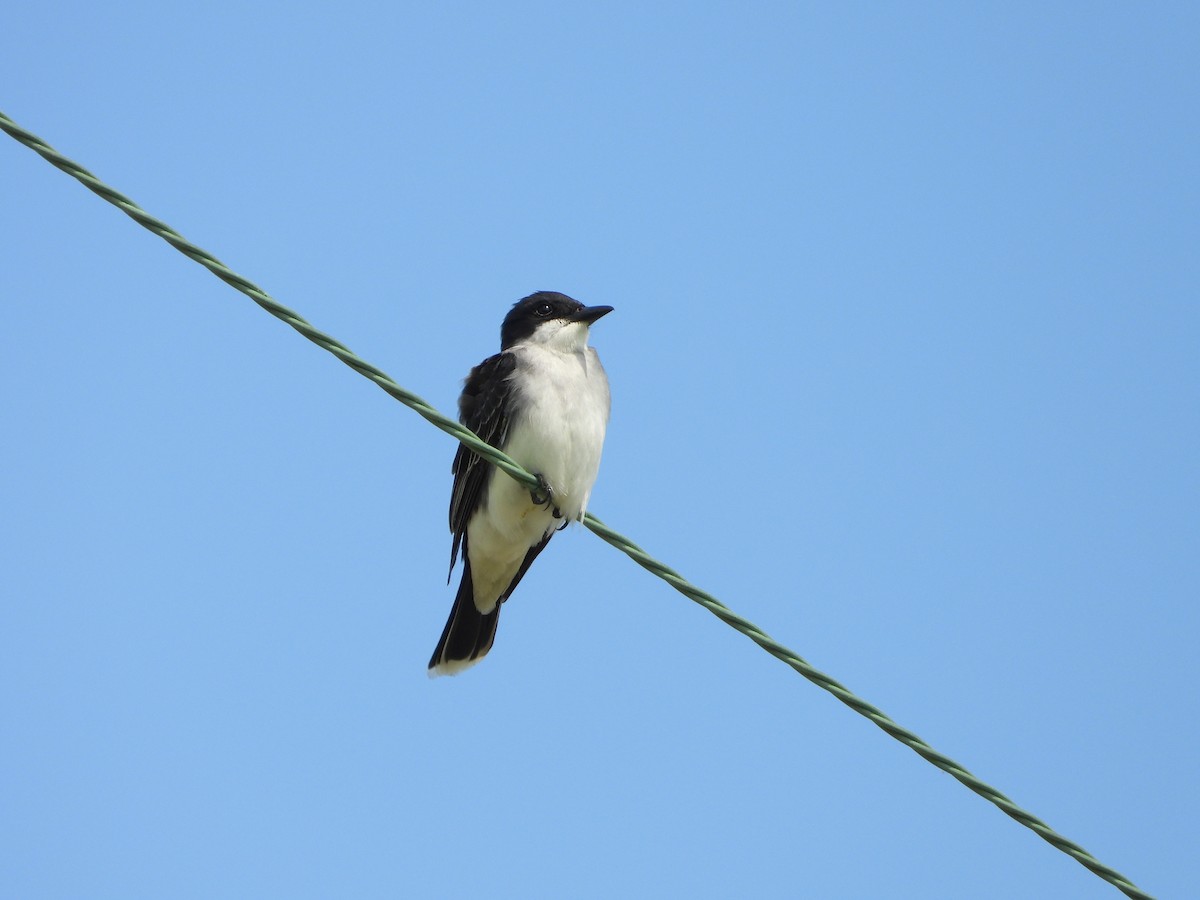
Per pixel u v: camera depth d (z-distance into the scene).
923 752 7.81
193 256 8.13
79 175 7.96
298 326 8.34
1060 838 7.66
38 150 7.90
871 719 7.95
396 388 8.59
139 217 8.05
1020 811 7.68
